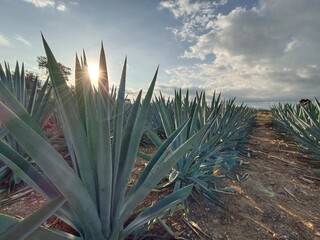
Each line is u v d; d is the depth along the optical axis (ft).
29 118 3.65
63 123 4.24
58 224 5.89
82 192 3.40
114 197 4.56
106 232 4.26
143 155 8.98
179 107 10.52
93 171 4.01
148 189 4.10
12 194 8.44
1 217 2.48
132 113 4.91
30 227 2.37
